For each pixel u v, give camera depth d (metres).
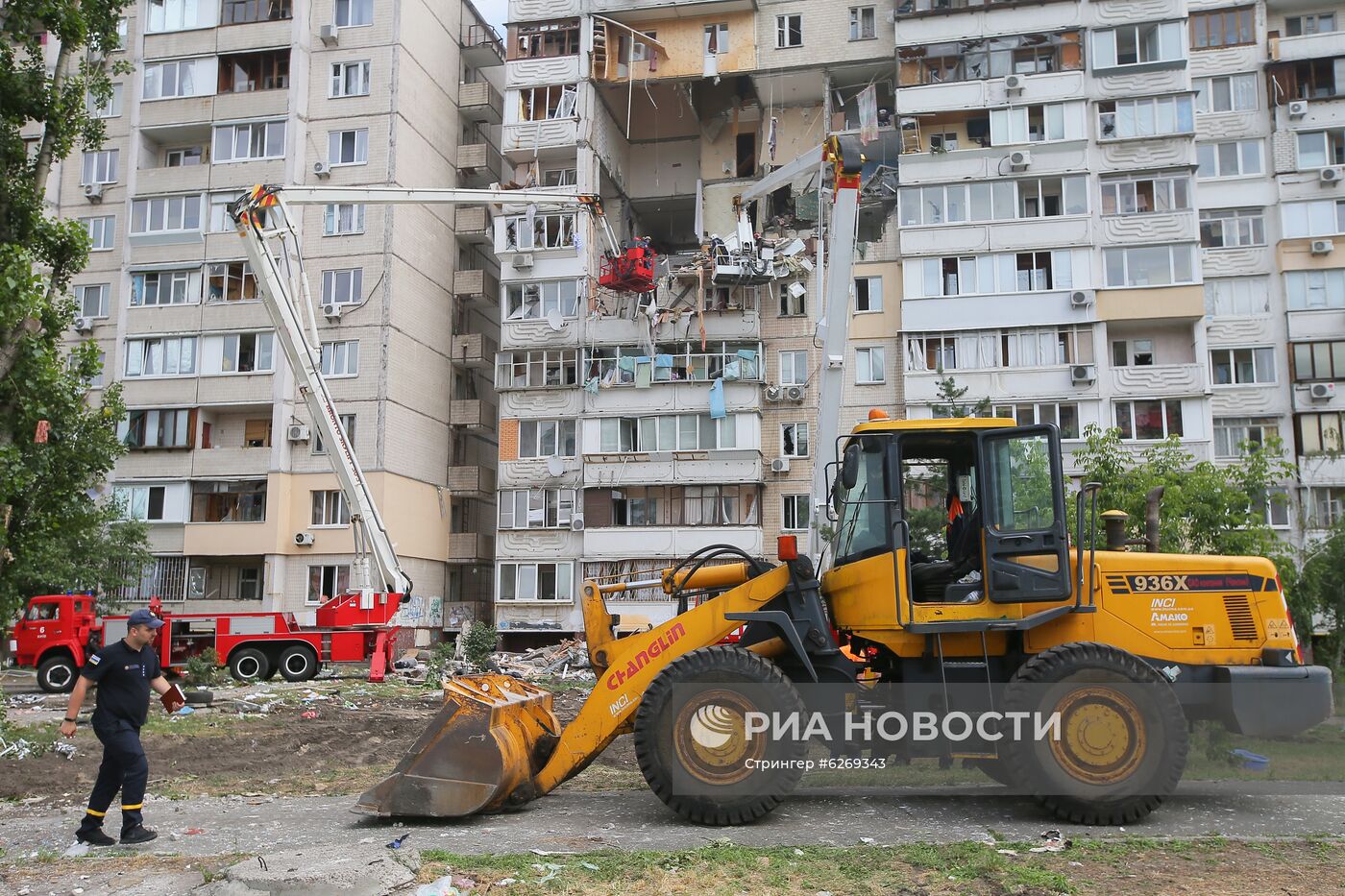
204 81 35.72
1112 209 30.36
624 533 32.38
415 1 36.19
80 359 14.26
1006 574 7.91
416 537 34.72
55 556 24.88
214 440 34.56
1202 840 6.91
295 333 20.03
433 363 36.50
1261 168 31.75
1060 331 30.09
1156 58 30.72
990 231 30.73
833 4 34.88
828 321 11.40
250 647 22.33
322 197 19.83
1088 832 7.31
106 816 8.38
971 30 31.95
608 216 37.16
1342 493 29.72
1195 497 16.50
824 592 8.64
